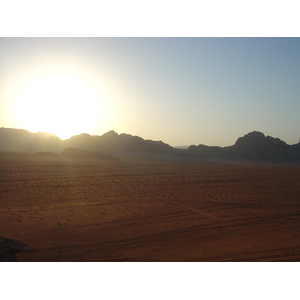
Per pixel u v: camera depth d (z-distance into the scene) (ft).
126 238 47.85
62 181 120.88
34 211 65.00
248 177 162.09
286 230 54.95
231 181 140.77
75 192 94.12
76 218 60.08
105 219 60.13
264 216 67.21
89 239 46.68
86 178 135.54
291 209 76.43
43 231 50.06
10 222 54.90
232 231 53.57
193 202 82.53
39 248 41.68
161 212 68.59
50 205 72.59
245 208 76.48
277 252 41.60
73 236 47.96
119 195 90.99
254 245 44.91
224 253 40.98
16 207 68.44
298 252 41.75
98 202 78.64
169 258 38.70
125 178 141.90
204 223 59.26
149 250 42.19
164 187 113.19
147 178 144.66
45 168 176.76
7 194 84.84
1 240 39.78
